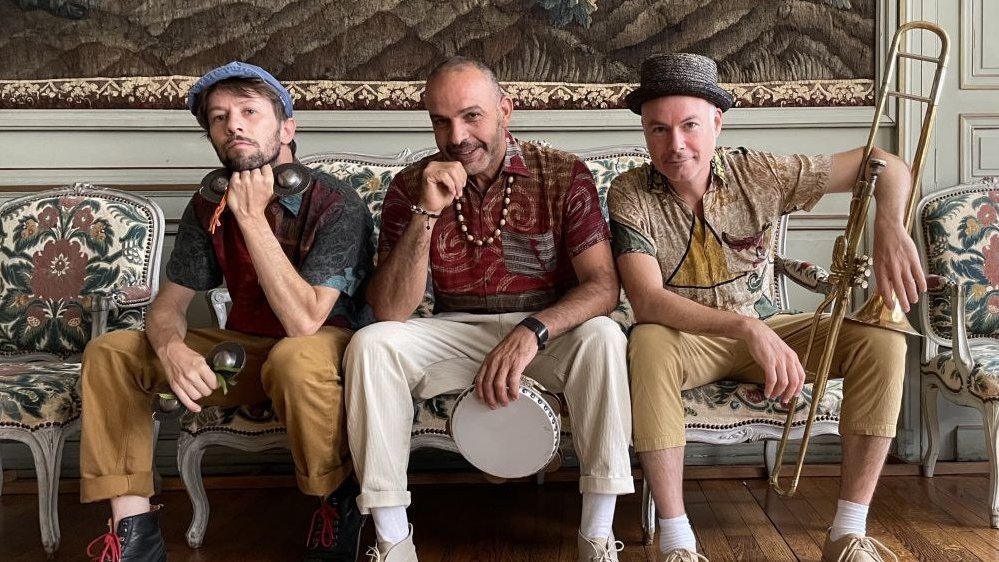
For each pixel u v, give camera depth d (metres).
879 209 1.68
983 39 2.50
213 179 1.67
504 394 1.52
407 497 1.58
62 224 2.30
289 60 2.51
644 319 1.67
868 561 1.54
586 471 1.55
